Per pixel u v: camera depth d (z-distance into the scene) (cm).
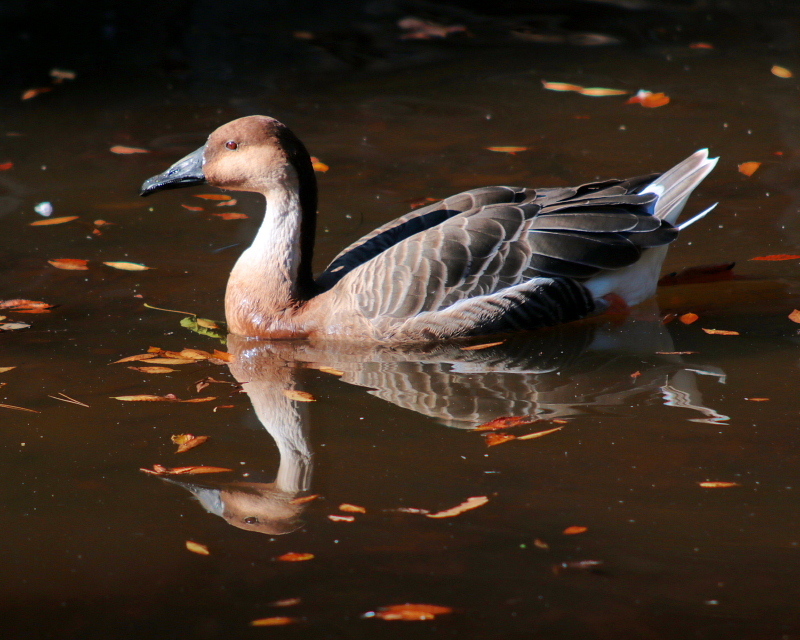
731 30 2216
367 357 1034
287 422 885
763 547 686
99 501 766
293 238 1085
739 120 1698
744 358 996
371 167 1555
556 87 1872
